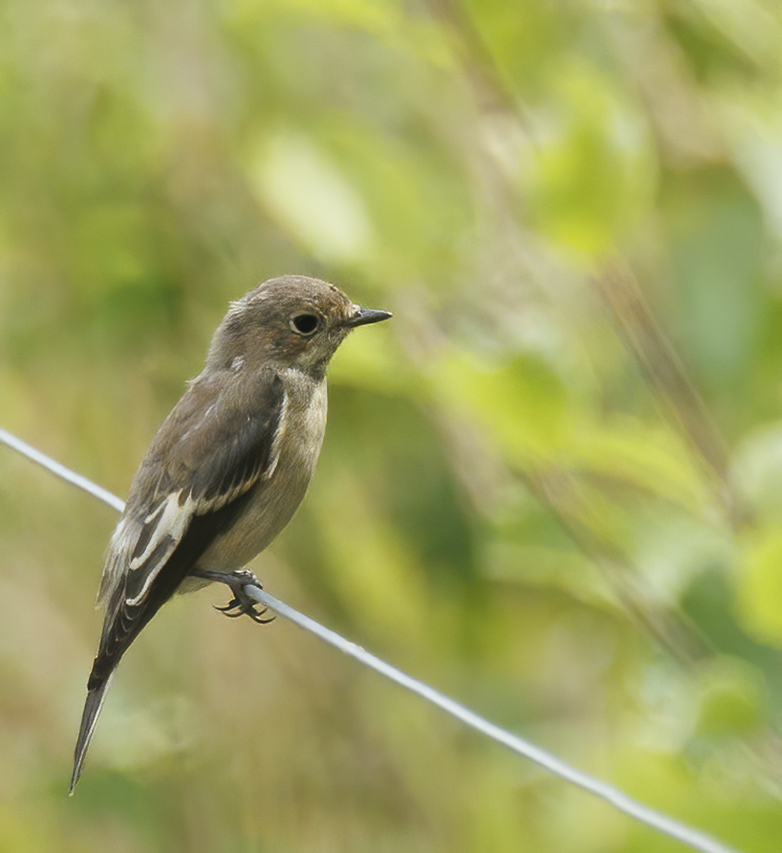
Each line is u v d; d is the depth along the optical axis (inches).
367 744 496.7
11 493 512.7
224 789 491.2
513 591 472.4
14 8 494.3
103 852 507.5
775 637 326.3
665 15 403.2
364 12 375.6
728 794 311.0
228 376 376.5
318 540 489.1
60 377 505.4
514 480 410.6
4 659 521.0
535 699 496.7
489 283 393.7
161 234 487.8
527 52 375.2
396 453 487.5
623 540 346.3
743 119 372.2
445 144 446.6
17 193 493.7
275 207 393.4
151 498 356.8
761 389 372.2
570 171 320.8
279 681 491.8
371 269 380.2
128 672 506.3
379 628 496.1
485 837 470.9
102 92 491.8
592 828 423.8
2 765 515.8
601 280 335.0
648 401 408.5
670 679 351.3
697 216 391.5
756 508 319.0
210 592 495.5
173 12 490.6
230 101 482.6
